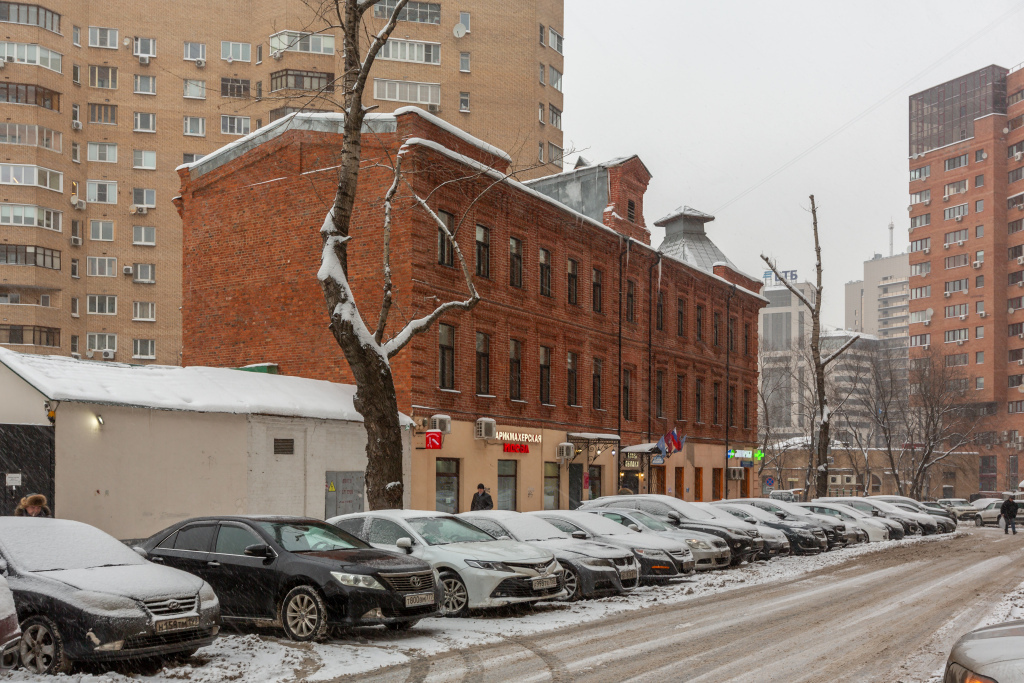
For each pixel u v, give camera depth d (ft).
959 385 279.69
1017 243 318.45
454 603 43.65
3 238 182.91
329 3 62.13
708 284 147.54
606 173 131.23
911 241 350.23
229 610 38.63
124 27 203.72
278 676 29.91
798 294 130.31
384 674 30.30
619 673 30.60
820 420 127.65
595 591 50.21
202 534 40.24
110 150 201.16
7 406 62.34
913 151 352.49
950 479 308.60
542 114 200.85
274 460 71.82
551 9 205.57
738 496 154.40
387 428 58.03
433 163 88.89
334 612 36.29
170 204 203.21
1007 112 326.65
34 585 30.73
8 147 184.75
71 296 193.16
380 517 47.39
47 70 190.80
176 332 201.57
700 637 38.04
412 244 86.12
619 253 121.39
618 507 77.61
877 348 359.66
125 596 30.48
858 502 127.03
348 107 59.57
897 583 60.34
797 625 41.47
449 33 191.72
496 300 97.14
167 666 31.81
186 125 205.05
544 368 106.52
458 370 91.45
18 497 58.18
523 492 99.86
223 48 206.90
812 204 128.67
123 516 63.16
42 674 29.37
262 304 97.19
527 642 36.81
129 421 64.18
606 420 116.78
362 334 57.67
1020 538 120.88
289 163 96.89
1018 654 17.06
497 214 97.96
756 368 163.73
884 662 32.68
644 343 126.93
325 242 59.00
